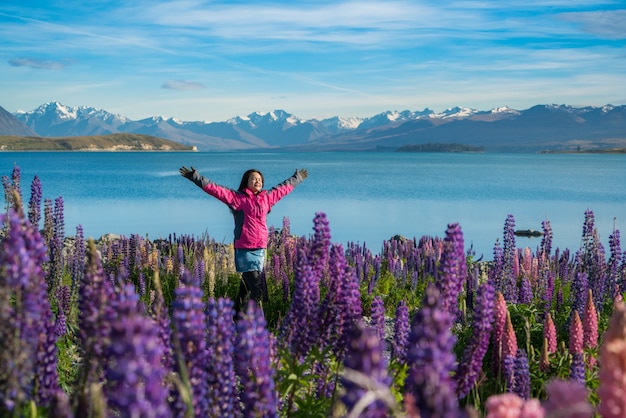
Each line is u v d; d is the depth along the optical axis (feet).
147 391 9.13
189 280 14.29
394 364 20.51
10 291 13.16
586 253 43.55
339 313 20.80
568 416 9.96
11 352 13.00
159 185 293.64
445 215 161.27
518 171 545.44
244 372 14.57
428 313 10.61
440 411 9.33
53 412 12.89
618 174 482.69
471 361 18.94
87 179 352.90
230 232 119.75
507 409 9.25
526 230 114.42
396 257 55.77
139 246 52.03
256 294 40.70
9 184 36.42
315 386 21.74
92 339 13.99
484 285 19.11
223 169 536.42
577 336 25.64
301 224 135.33
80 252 41.42
